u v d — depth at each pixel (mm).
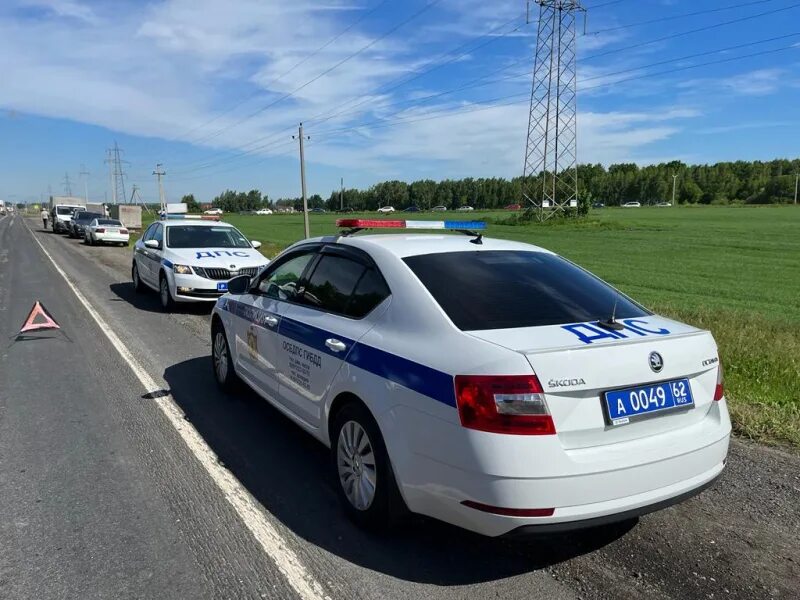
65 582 2848
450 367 2773
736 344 7172
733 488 3855
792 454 4375
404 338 3152
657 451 2797
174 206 42156
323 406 3697
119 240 30016
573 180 61969
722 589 2828
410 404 2922
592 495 2631
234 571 2939
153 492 3766
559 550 3172
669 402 2910
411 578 2902
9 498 3676
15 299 11883
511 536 2615
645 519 3492
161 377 6367
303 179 27984
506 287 3406
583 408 2678
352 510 3412
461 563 3041
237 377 5598
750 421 4848
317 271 4250
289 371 4191
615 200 165500
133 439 4633
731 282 18688
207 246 11375
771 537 3289
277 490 3812
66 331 8773
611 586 2852
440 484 2779
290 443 4582
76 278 15688
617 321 3178
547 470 2557
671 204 152625
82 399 5605
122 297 12398
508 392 2584
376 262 3662
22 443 4543
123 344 7934
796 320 11102
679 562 3053
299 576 2904
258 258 11195
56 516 3459
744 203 152375
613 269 22656
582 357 2689
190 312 10609
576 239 39250
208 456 4320
